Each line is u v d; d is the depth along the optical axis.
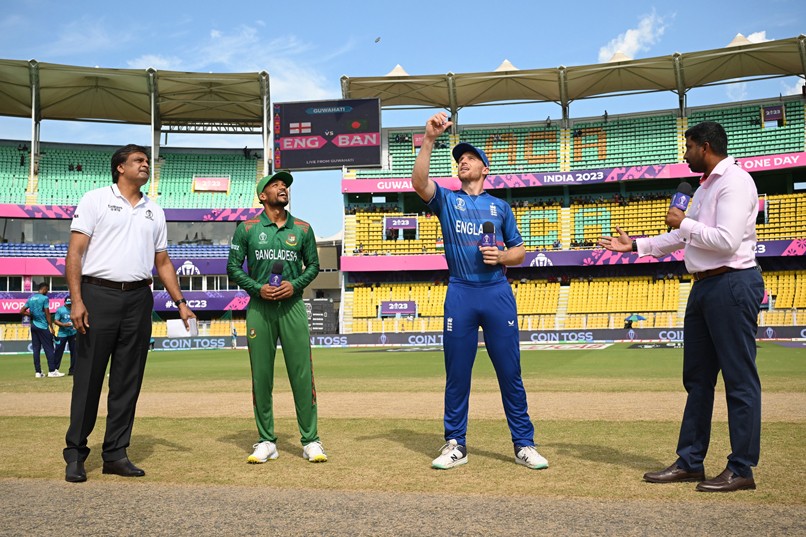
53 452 5.48
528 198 38.62
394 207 38.47
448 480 4.28
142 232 4.98
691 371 4.30
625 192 37.59
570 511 3.46
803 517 3.30
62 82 34.75
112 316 4.72
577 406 8.13
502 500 3.72
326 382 12.44
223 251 36.84
